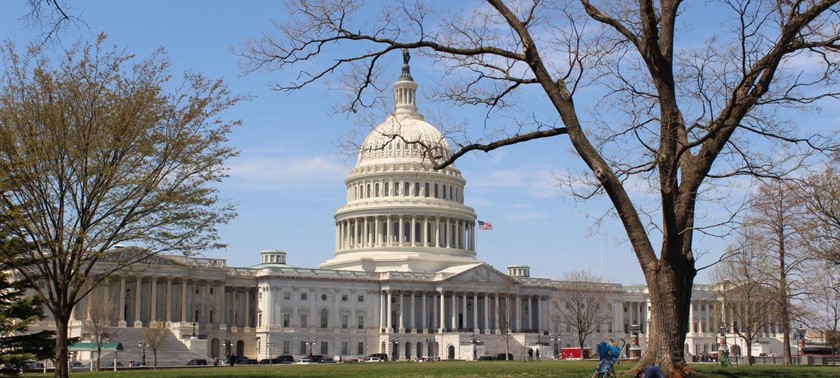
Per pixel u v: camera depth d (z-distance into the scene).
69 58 50.09
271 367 106.50
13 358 59.22
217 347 189.25
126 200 51.16
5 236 54.59
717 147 37.56
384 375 60.75
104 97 50.41
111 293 174.25
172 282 185.00
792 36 35.00
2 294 64.69
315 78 40.03
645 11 35.06
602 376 41.34
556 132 38.09
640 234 37.75
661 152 35.78
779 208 72.31
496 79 38.81
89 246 51.66
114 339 164.88
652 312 38.03
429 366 91.25
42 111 49.09
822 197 60.84
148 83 51.69
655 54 35.31
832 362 112.94
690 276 38.56
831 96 36.56
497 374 57.03
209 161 53.22
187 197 52.00
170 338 171.00
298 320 198.38
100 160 50.53
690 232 38.69
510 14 37.56
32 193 49.62
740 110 36.28
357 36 38.62
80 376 72.19
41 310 67.06
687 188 38.16
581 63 37.28
